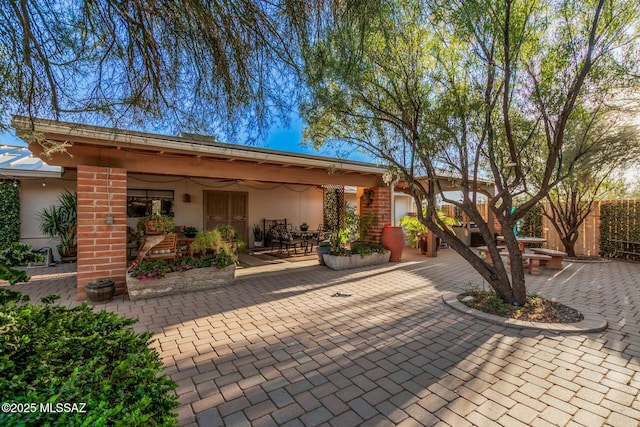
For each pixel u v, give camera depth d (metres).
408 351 3.01
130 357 1.31
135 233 8.05
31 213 7.34
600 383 2.45
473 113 3.86
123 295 4.79
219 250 5.80
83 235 4.51
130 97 1.99
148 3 1.61
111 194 4.70
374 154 4.55
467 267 7.38
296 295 4.96
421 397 2.28
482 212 11.96
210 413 2.10
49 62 1.75
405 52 3.68
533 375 2.57
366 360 2.83
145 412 1.10
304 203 11.83
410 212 13.84
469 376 2.56
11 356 1.19
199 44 1.82
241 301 4.62
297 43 1.90
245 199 10.45
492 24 3.25
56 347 1.28
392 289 5.34
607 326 3.58
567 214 8.91
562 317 3.79
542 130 4.07
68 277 6.02
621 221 8.55
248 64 1.94
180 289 5.00
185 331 3.48
